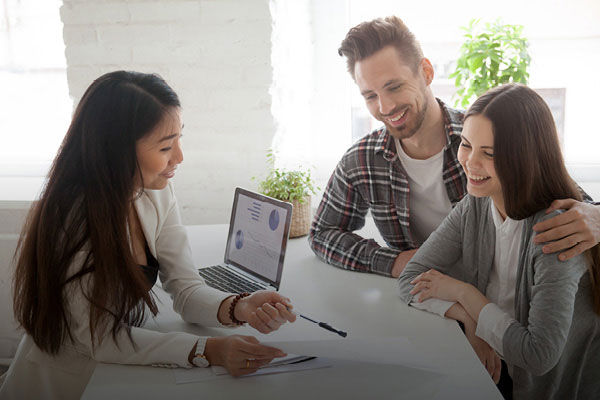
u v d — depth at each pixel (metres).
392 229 1.67
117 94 1.09
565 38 2.34
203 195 2.32
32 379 1.15
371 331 1.21
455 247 1.40
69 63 2.25
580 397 1.25
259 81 2.20
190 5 2.17
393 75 1.48
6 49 2.54
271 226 1.50
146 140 1.10
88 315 1.07
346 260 1.60
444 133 1.57
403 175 1.60
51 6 2.50
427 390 0.99
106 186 1.07
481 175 1.20
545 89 2.39
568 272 1.11
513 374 1.23
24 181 2.55
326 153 2.54
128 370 1.07
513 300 1.30
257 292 1.21
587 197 1.35
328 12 2.41
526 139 1.13
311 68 2.48
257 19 2.15
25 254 1.10
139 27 2.20
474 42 2.12
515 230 1.27
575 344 1.20
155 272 1.31
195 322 1.26
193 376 1.04
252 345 1.04
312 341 1.06
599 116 2.37
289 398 0.97
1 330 2.37
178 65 2.22
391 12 2.41
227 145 2.27
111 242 1.07
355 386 1.00
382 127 1.67
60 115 2.59
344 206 1.71
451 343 1.15
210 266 1.64
